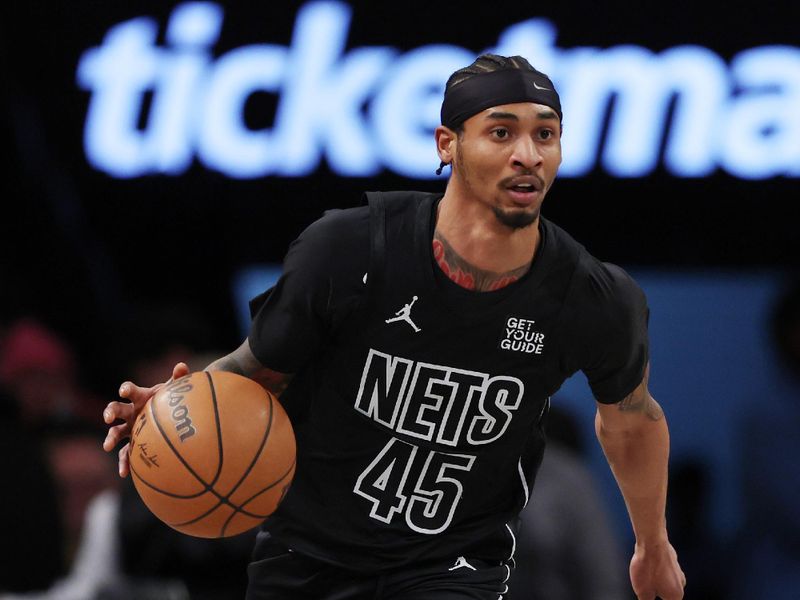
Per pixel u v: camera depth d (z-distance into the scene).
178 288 27.00
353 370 10.09
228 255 26.22
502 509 10.75
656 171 24.50
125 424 10.41
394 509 10.36
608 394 10.54
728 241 24.94
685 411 28.72
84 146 25.62
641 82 24.50
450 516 10.45
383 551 10.45
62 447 17.12
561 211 24.84
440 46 24.88
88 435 17.47
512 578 14.09
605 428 10.94
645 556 11.53
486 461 10.32
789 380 19.52
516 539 11.12
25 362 20.91
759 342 28.50
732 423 28.50
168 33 25.59
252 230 25.78
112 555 14.96
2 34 25.56
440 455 10.21
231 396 9.98
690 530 24.14
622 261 25.19
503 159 9.36
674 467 25.61
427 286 9.78
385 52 24.94
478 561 10.65
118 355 17.27
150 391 10.32
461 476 10.32
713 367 28.62
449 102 9.64
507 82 9.38
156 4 25.73
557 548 14.23
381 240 9.84
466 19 24.86
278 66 25.16
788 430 18.98
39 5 25.59
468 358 9.91
